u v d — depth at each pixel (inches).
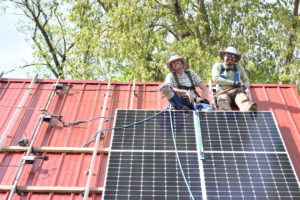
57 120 306.7
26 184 244.8
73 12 796.0
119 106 329.4
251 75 738.8
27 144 278.8
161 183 204.1
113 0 751.7
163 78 794.2
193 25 735.7
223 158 219.9
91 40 770.2
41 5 1054.4
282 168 213.3
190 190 199.6
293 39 690.2
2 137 269.0
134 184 203.3
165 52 695.7
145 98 341.1
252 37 732.0
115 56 788.6
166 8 742.5
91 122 306.8
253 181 205.2
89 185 230.8
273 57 720.3
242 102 282.8
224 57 305.9
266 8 731.4
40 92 344.8
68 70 858.8
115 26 700.0
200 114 259.1
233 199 195.3
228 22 752.3
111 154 222.4
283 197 196.9
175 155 222.5
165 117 256.7
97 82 359.3
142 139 234.5
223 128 244.8
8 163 261.6
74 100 335.6
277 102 335.0
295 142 284.5
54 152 271.6
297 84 666.2
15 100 334.3
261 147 228.7
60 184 245.4
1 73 366.6
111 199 195.3
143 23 694.5
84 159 265.3
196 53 686.5
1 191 239.1
